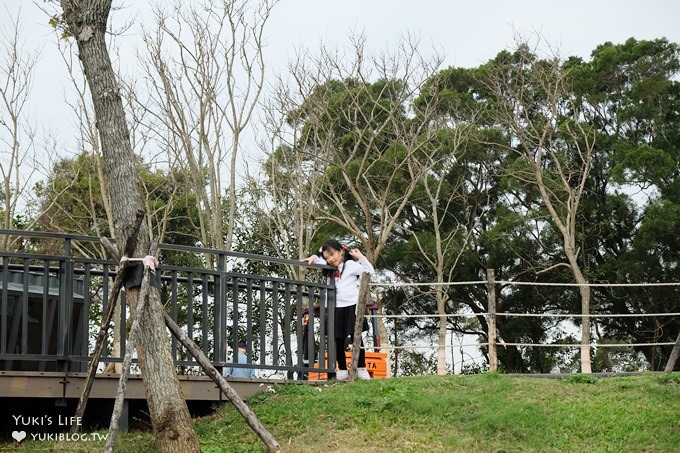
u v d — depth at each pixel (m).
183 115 26.53
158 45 26.42
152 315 9.80
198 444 9.64
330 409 10.70
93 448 10.03
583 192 34.19
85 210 30.30
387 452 9.59
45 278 10.49
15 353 11.12
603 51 34.97
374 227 34.22
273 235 31.95
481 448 9.77
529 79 33.88
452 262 33.53
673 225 30.36
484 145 34.19
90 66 10.41
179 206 30.45
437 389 11.55
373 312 15.87
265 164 31.42
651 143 34.03
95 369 9.91
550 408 10.84
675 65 34.16
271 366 11.66
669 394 11.44
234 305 11.40
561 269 33.12
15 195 27.84
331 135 30.44
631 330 32.47
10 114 27.45
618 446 9.84
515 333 33.03
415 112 33.59
